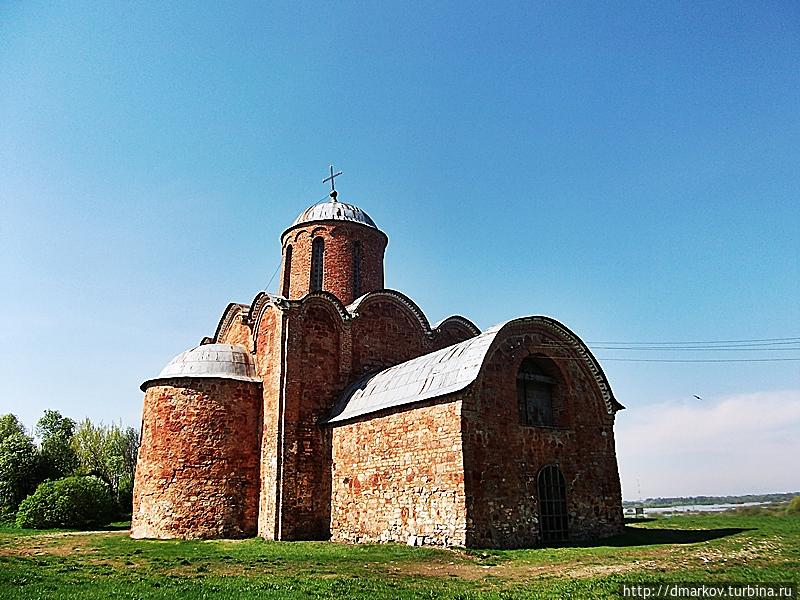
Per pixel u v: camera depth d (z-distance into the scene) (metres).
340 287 33.59
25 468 43.19
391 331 31.80
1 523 37.25
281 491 25.70
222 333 36.09
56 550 22.34
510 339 23.80
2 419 53.69
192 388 28.25
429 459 21.94
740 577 14.15
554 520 22.97
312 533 25.80
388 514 23.17
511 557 18.72
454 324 34.66
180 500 26.88
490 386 22.39
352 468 25.38
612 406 26.42
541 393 25.41
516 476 22.25
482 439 21.48
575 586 13.62
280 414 26.81
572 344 25.86
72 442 58.41
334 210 35.44
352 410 26.11
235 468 27.66
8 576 15.37
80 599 12.84
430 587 14.08
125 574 16.38
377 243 35.72
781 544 20.17
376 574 16.05
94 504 35.16
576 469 24.41
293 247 35.12
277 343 28.30
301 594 13.26
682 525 29.30
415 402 22.73
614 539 23.61
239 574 16.34
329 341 29.17
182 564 18.17
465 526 20.14
